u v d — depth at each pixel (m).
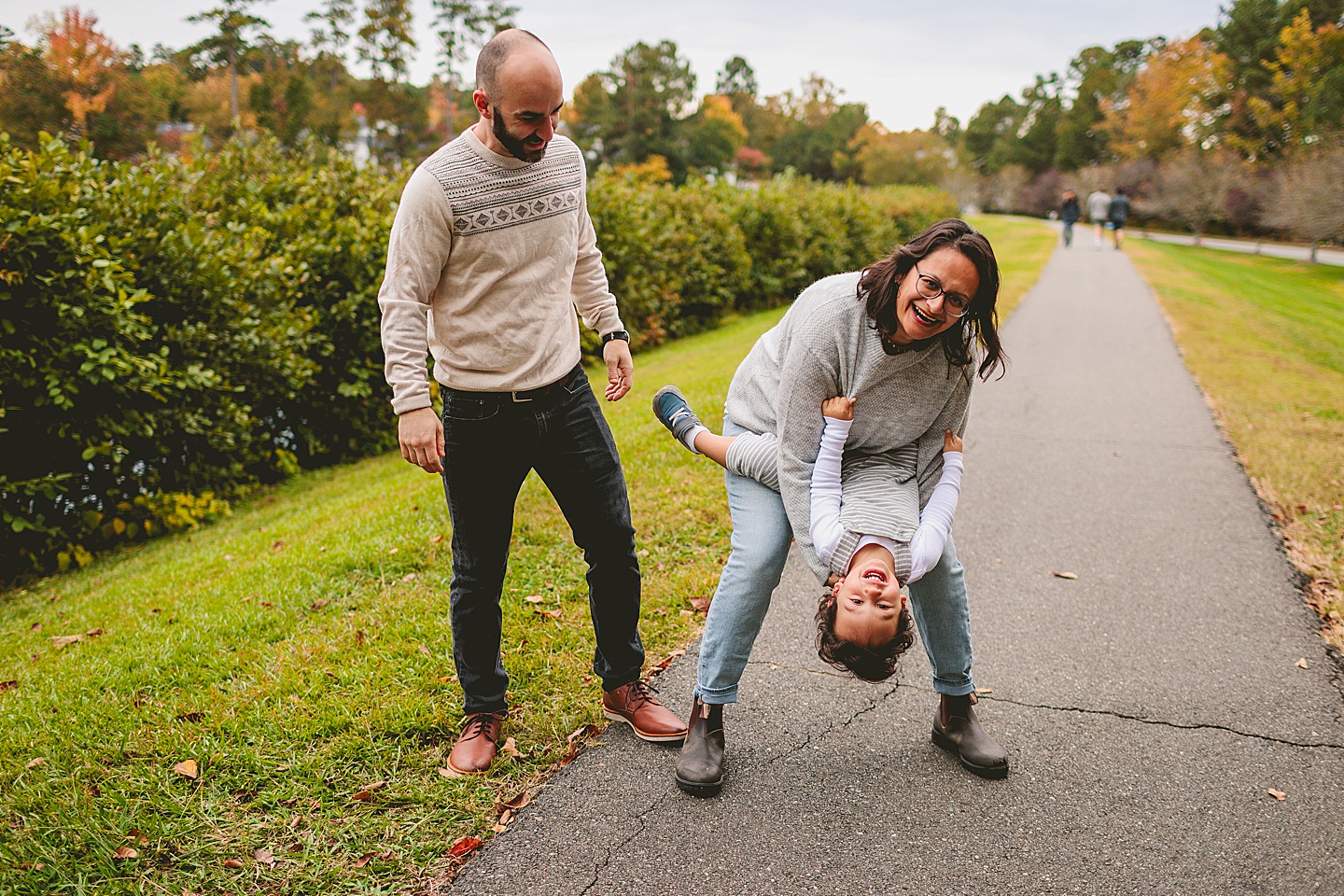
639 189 15.12
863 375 2.34
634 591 2.78
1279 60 38.78
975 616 3.80
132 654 3.51
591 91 80.81
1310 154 31.31
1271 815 2.53
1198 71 48.25
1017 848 2.38
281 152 10.38
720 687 2.61
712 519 4.64
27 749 2.80
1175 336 11.66
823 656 2.41
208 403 7.20
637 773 2.67
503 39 2.20
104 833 2.35
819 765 2.74
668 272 14.44
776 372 2.61
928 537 2.39
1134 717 3.03
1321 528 4.80
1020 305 14.54
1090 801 2.59
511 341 2.42
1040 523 4.93
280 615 3.71
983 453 6.36
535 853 2.34
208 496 7.16
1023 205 75.94
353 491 7.38
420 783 2.58
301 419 8.78
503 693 2.78
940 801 2.57
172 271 6.95
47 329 6.24
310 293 8.59
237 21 56.59
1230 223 46.44
